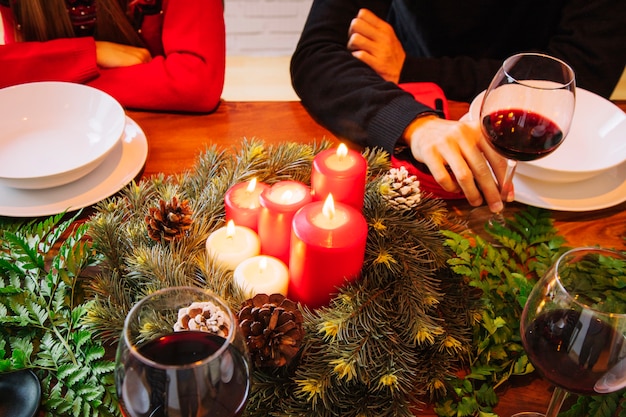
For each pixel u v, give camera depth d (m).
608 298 0.72
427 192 0.97
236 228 0.79
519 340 0.75
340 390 0.69
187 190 0.87
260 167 0.88
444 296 0.78
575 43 1.31
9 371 0.69
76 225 0.89
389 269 0.76
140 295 0.74
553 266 0.66
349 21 1.28
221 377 0.56
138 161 0.98
